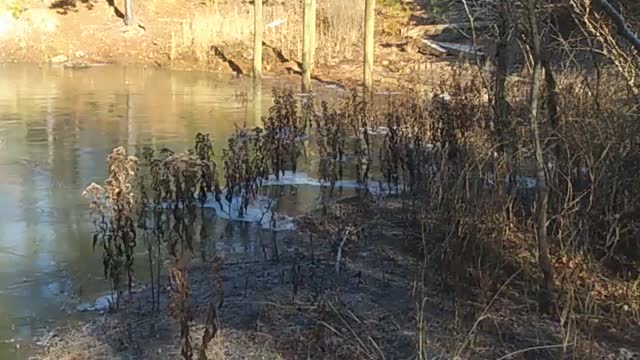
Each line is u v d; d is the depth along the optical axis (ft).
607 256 17.92
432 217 20.35
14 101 43.39
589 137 18.94
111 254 18.34
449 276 17.80
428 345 15.16
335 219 22.99
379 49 58.95
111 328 16.20
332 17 60.44
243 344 15.26
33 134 34.81
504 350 15.01
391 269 19.27
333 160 28.19
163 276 19.15
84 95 46.19
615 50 17.21
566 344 14.44
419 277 18.56
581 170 19.89
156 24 66.33
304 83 48.29
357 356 14.66
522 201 21.13
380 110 38.83
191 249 20.90
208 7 67.36
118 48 63.00
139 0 69.36
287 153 29.45
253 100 45.55
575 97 21.03
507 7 20.29
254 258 20.38
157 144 33.22
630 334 15.74
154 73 56.75
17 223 22.89
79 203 24.86
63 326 16.39
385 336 15.58
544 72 22.24
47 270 19.54
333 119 30.27
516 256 18.80
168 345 15.30
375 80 51.80
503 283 17.81
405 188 25.84
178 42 61.82
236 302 17.24
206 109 42.27
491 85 26.86
